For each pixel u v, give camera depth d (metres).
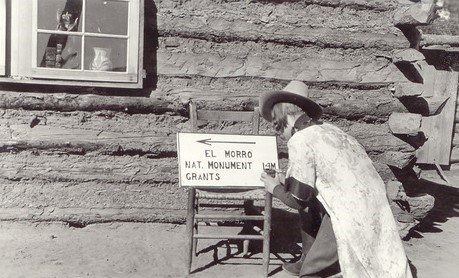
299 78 5.66
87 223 5.38
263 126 5.66
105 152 5.36
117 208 5.43
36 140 5.21
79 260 4.64
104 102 5.29
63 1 5.23
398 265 3.26
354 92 5.80
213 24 5.49
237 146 4.49
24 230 5.19
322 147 3.34
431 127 10.61
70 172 5.31
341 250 3.24
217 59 5.53
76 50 5.30
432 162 10.66
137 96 5.40
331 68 5.72
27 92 5.23
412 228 5.99
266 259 4.48
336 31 5.71
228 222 5.62
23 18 5.12
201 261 4.79
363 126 5.83
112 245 5.02
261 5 5.61
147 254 4.86
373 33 5.78
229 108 5.48
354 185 3.29
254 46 5.59
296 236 5.52
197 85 5.50
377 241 3.28
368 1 5.79
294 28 5.62
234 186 4.37
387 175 5.83
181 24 5.43
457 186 9.41
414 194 6.01
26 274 4.31
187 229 4.46
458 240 5.85
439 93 10.58
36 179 5.28
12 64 5.16
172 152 5.47
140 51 5.29
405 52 5.63
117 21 5.33
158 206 5.51
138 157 5.44
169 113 5.48
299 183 3.33
